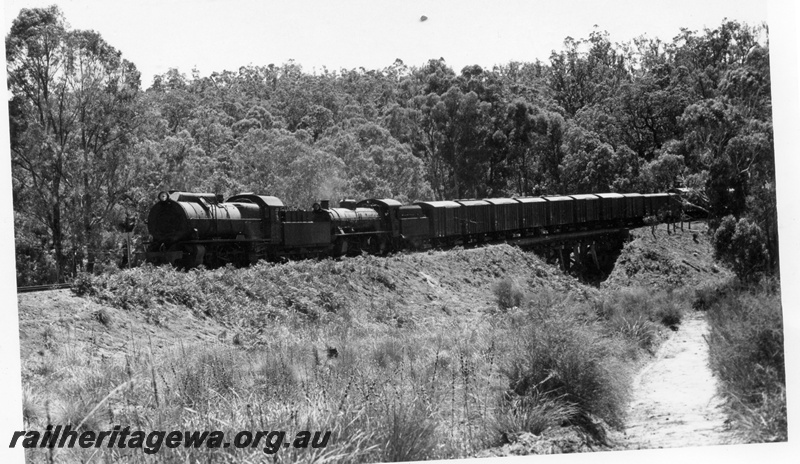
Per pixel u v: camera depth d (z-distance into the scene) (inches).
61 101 1594.5
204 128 2600.9
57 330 690.8
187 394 498.3
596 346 551.5
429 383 546.0
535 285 1561.3
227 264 1050.1
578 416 503.5
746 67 1314.0
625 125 2588.6
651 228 1962.4
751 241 1159.0
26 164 1573.6
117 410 506.3
